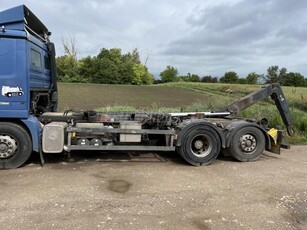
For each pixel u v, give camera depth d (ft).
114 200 15.26
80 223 12.73
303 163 23.61
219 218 13.62
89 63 233.76
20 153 20.17
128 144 22.89
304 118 38.70
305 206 15.24
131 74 246.06
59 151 20.62
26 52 19.76
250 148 23.93
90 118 22.84
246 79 298.97
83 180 18.19
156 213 13.94
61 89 128.77
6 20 19.40
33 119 20.43
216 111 27.91
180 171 20.79
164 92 138.72
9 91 19.52
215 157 22.76
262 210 14.58
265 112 40.68
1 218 13.00
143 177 19.15
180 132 22.17
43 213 13.57
